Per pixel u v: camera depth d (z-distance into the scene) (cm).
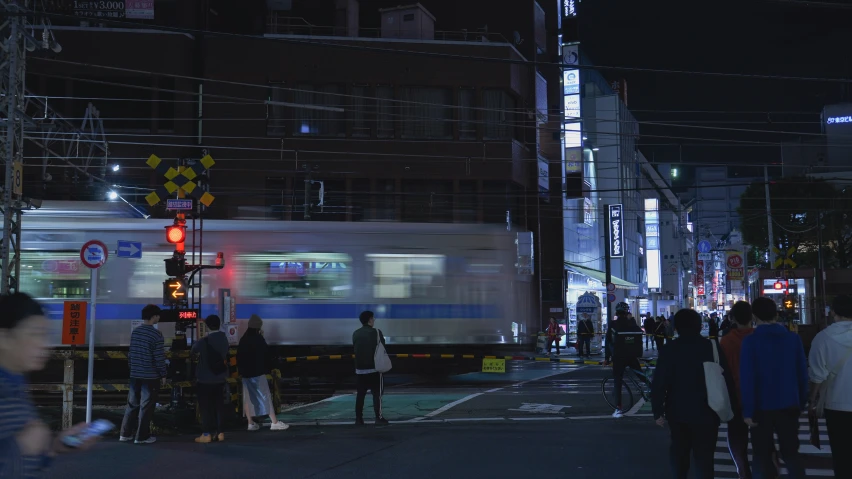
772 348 650
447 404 1462
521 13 4069
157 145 3195
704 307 9019
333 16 3853
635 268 6103
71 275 1788
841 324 628
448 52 3444
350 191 3316
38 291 1773
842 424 613
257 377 1134
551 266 3866
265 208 3269
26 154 3025
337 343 1820
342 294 1838
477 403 1471
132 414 1029
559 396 1580
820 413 650
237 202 3250
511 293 1895
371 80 3369
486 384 1877
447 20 4088
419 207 3362
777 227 4962
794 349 653
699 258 7712
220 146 3244
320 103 3341
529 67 3697
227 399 1227
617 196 5256
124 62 3192
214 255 1820
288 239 1842
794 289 3497
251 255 1830
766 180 4594
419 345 1855
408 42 3412
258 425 1143
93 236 1797
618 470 822
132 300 1794
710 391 619
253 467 848
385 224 1875
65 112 3153
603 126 5309
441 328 1856
